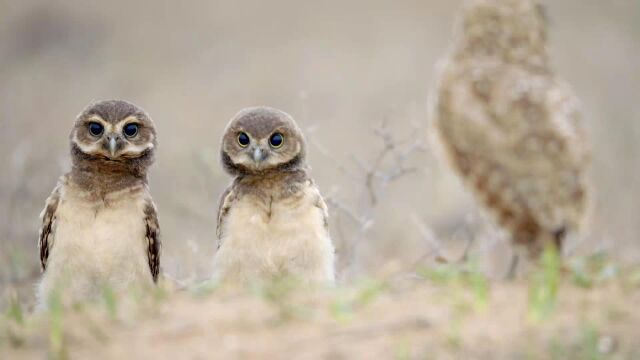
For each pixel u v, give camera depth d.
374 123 26.42
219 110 31.56
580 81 31.59
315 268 13.12
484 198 12.84
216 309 10.37
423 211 20.41
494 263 15.57
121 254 13.21
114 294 11.15
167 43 36.97
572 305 10.25
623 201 20.83
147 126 13.83
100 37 37.25
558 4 38.31
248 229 13.05
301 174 13.49
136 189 13.48
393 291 10.76
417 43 35.97
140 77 34.53
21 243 18.27
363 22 38.03
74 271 13.16
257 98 32.22
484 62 14.34
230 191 13.50
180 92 33.12
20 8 38.16
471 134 13.05
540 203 12.29
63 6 38.47
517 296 10.47
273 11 39.25
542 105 13.02
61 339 9.97
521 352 9.48
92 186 13.33
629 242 18.69
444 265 11.94
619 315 10.02
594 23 36.97
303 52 35.75
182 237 18.83
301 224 13.09
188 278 14.53
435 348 9.55
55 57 36.03
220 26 38.19
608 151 23.41
